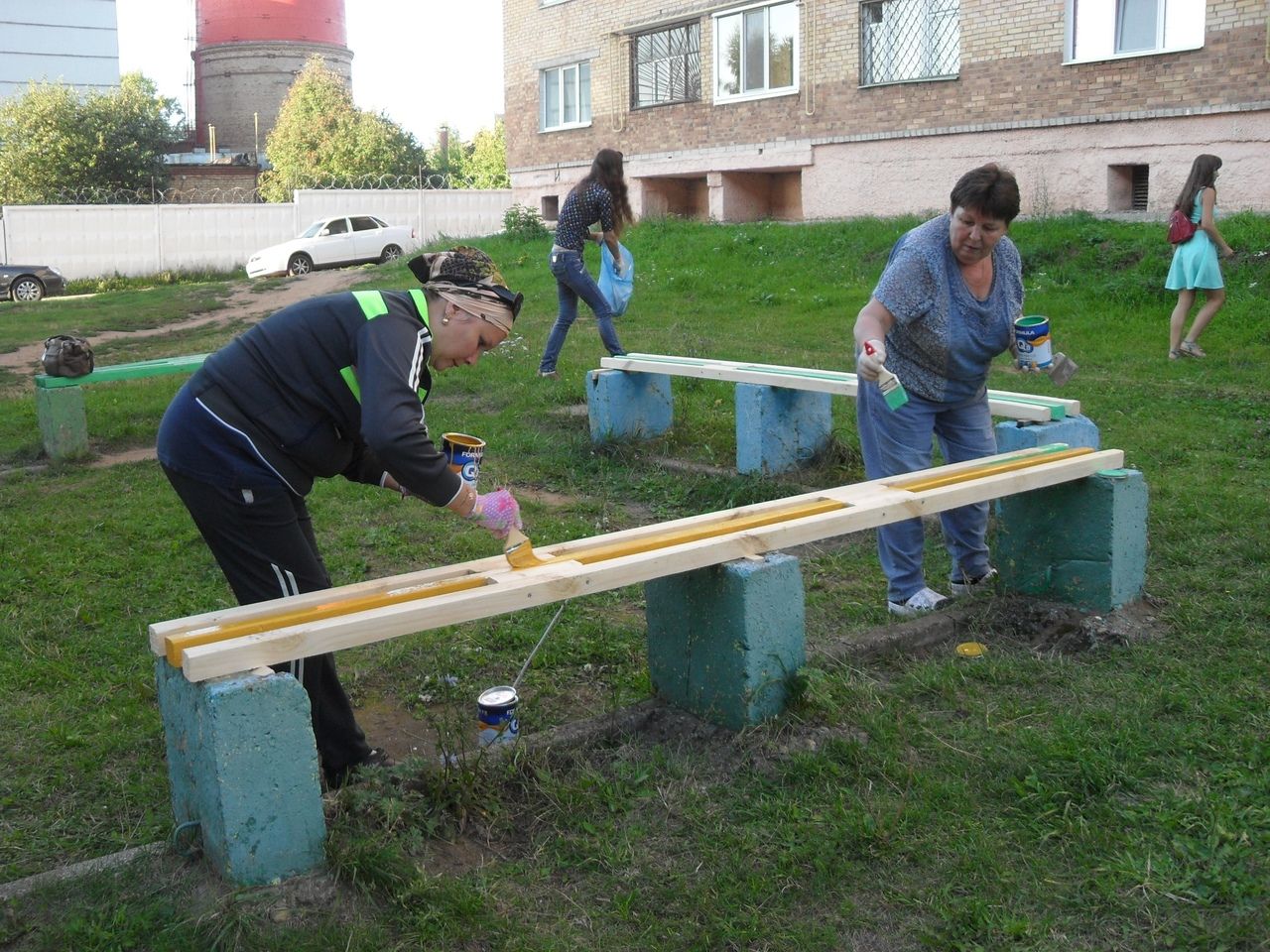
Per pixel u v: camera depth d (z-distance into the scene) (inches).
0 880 113.3
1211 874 105.0
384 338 112.3
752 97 838.5
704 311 540.7
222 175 1690.5
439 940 99.0
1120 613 166.1
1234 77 574.9
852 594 187.3
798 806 118.3
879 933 100.7
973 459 178.2
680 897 105.1
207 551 221.6
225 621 108.0
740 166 858.8
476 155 2158.0
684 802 120.6
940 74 719.1
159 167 1601.9
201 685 101.2
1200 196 369.7
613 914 103.7
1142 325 436.1
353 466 129.5
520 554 122.8
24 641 175.2
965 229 156.6
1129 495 165.2
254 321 668.7
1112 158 635.5
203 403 113.3
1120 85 623.2
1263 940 97.0
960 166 713.6
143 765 136.9
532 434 309.4
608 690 155.1
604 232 358.0
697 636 138.2
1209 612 166.9
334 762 127.0
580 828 116.6
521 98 1060.5
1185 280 376.5
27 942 100.3
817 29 783.7
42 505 258.1
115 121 1568.7
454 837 115.2
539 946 98.7
